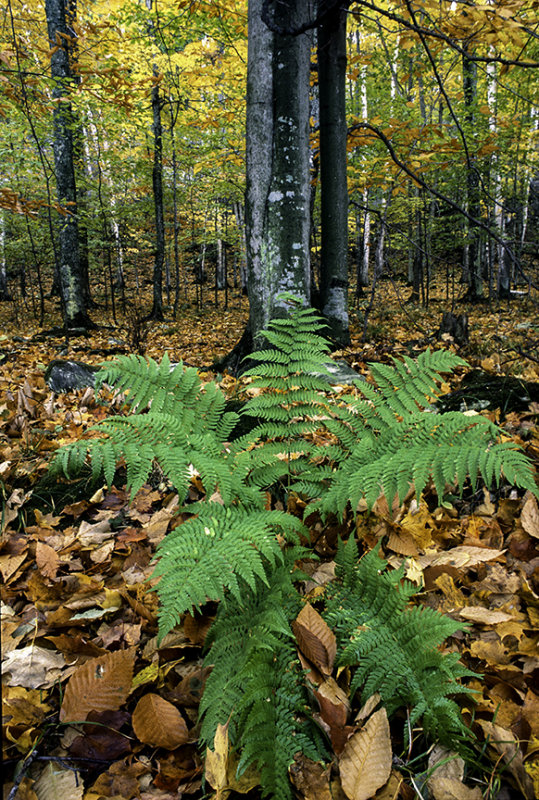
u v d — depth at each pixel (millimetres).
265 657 1310
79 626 1768
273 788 1082
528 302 13141
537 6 3127
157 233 14375
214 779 1144
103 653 1628
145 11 9320
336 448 2059
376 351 5562
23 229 13438
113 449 1598
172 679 1549
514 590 1812
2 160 8578
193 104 13664
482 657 1520
